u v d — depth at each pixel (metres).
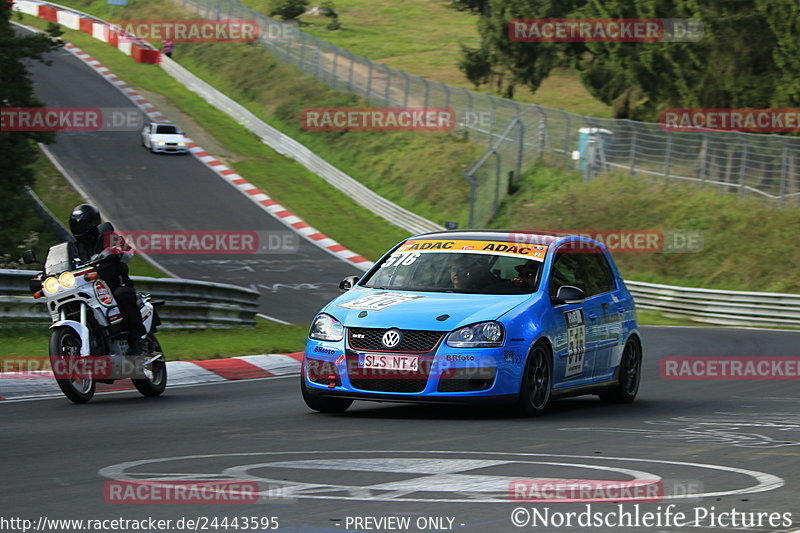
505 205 150.38
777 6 119.44
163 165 175.25
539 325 32.50
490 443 26.20
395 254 36.44
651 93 149.00
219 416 32.94
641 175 144.62
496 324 31.36
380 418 32.12
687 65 135.88
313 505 18.22
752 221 127.44
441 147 174.50
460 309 31.88
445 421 31.25
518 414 32.09
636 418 32.84
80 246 38.19
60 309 36.91
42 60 102.88
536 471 21.80
